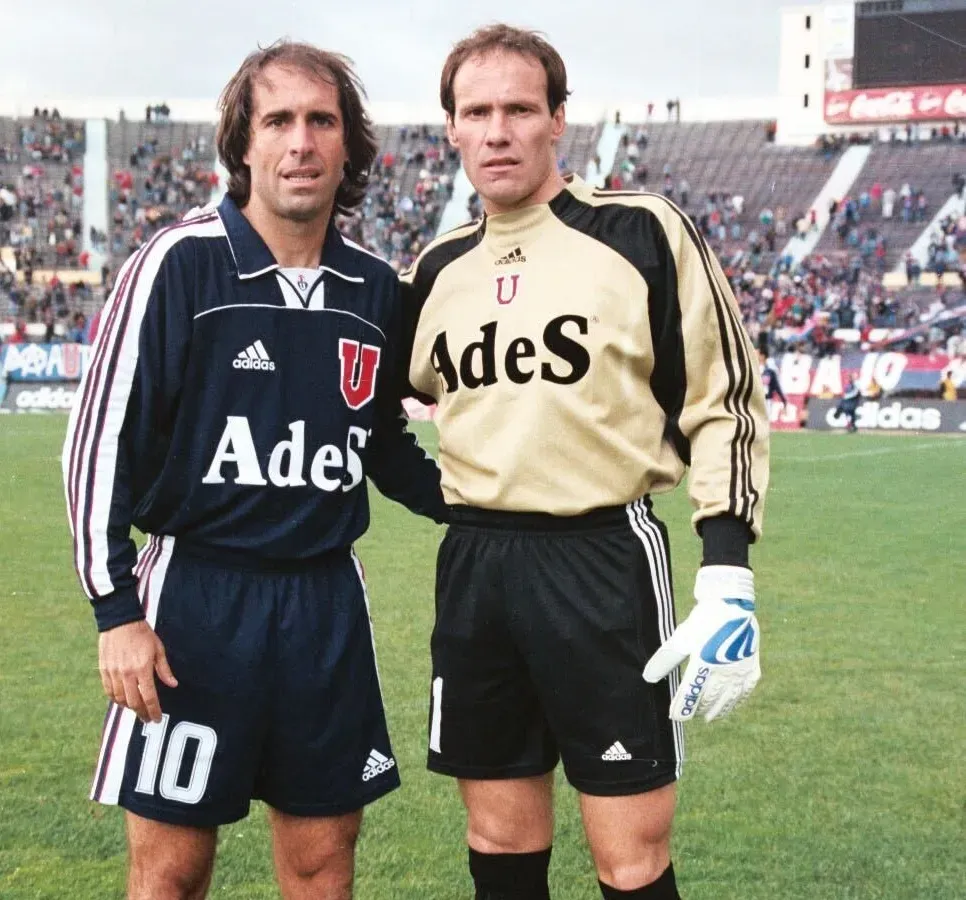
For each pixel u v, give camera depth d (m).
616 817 3.07
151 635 2.92
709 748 5.38
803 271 36.16
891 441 23.22
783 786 4.91
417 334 3.34
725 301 3.13
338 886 3.19
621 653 3.06
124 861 4.12
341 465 3.12
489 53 3.11
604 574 3.09
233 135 3.06
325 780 3.09
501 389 3.15
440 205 43.06
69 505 2.90
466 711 3.24
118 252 40.69
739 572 2.95
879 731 5.64
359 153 3.23
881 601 8.70
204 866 3.08
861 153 42.03
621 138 46.16
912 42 43.56
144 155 45.50
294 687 3.04
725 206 41.09
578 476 3.11
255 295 3.01
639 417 3.15
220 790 2.99
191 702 2.98
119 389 2.91
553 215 3.20
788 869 4.09
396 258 40.12
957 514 13.23
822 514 13.24
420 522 12.26
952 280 34.47
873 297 33.56
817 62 45.38
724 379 3.08
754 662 2.91
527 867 3.28
